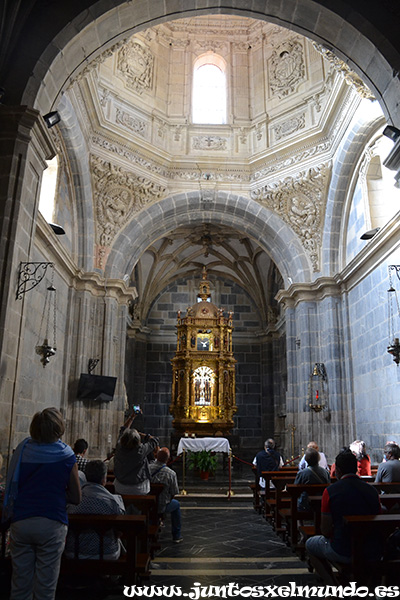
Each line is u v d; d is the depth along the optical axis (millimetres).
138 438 6824
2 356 6996
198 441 15219
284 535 8141
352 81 10625
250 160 17031
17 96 7863
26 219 7871
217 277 25797
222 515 10969
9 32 7941
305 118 16141
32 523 3760
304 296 16203
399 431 11055
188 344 21812
